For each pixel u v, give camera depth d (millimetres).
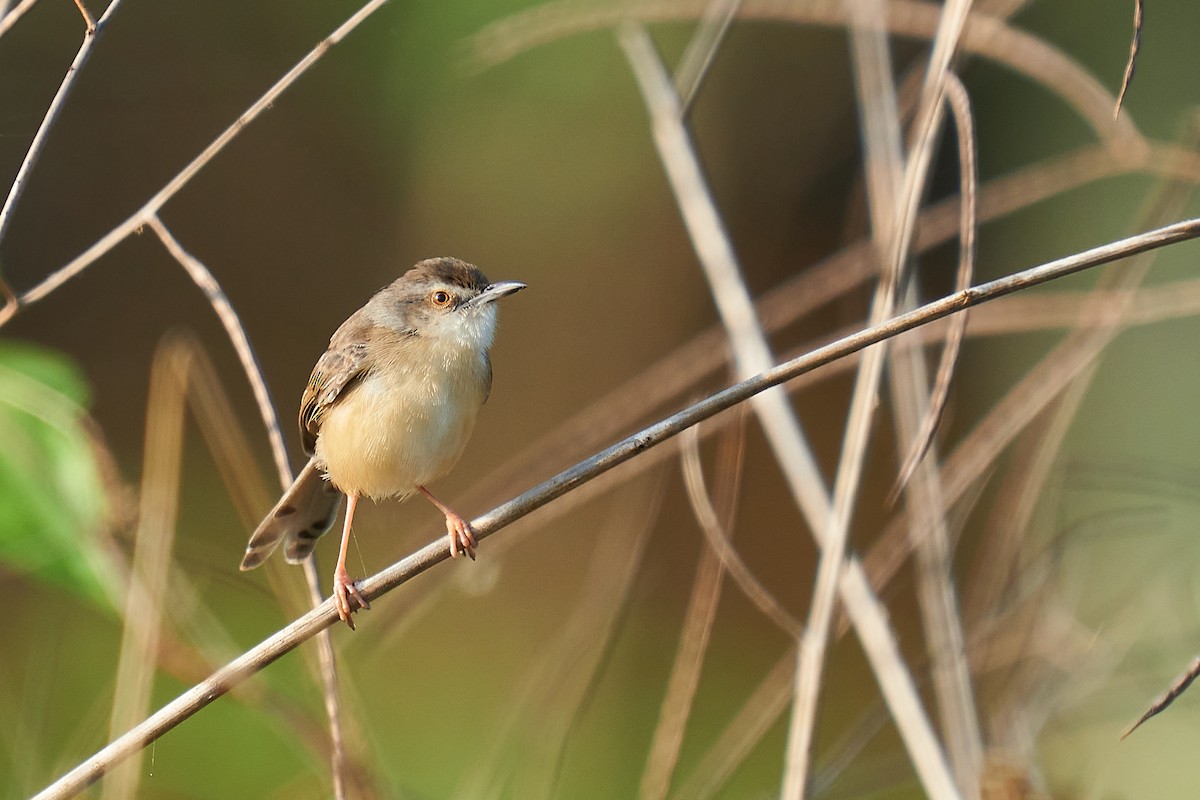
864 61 8992
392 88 21281
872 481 21109
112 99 20250
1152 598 10406
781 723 15977
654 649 17422
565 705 9305
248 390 21312
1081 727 9703
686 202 9188
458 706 16469
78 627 12836
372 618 10148
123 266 20750
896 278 7332
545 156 21875
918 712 7793
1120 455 15039
